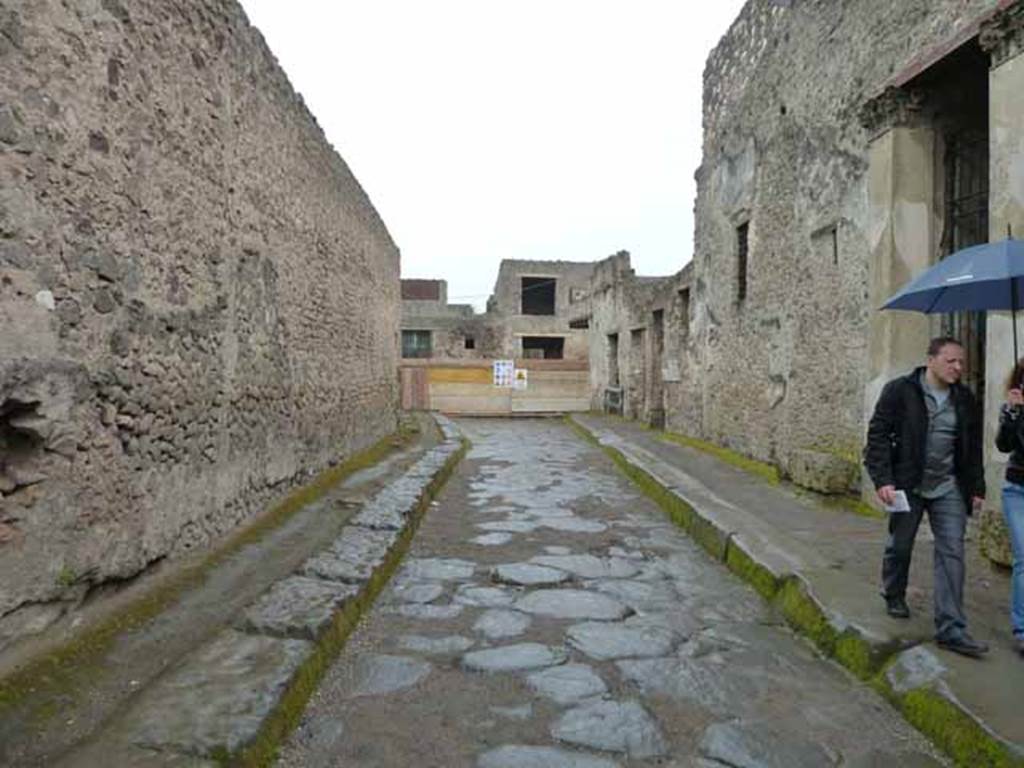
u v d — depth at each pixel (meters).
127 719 2.71
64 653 3.34
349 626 4.12
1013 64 4.64
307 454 8.02
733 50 11.03
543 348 37.38
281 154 7.08
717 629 4.26
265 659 3.31
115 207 3.97
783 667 3.72
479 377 23.86
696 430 12.88
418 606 4.62
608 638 4.10
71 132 3.56
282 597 4.14
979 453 3.55
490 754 2.88
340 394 9.77
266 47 6.60
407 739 2.99
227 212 5.62
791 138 8.67
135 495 4.20
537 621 4.37
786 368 8.80
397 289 16.05
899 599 3.86
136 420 4.20
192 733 2.62
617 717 3.19
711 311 11.99
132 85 4.16
